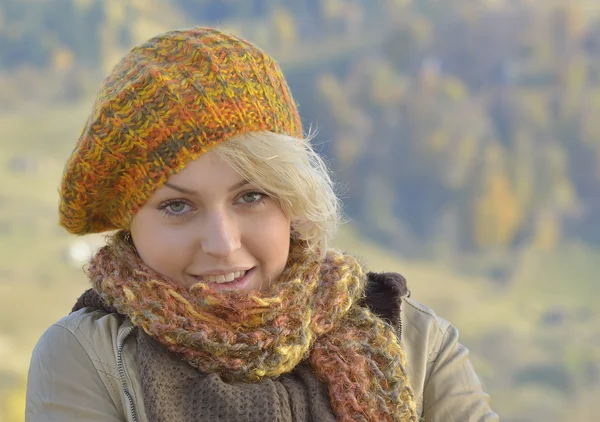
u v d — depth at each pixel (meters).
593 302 116.81
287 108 2.55
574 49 169.25
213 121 2.36
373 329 2.63
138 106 2.36
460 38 174.50
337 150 154.50
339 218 2.74
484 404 2.78
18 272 82.88
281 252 2.54
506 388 85.94
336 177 2.74
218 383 2.38
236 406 2.37
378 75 163.75
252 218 2.48
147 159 2.38
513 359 92.75
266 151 2.41
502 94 162.88
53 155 134.75
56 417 2.43
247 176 2.40
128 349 2.50
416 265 132.50
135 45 2.57
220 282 2.49
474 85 169.12
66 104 170.12
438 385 2.75
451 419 2.71
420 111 156.50
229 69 2.41
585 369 90.44
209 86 2.38
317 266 2.62
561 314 110.69
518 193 145.12
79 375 2.47
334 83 166.50
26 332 67.75
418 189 150.75
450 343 2.82
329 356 2.56
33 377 2.52
